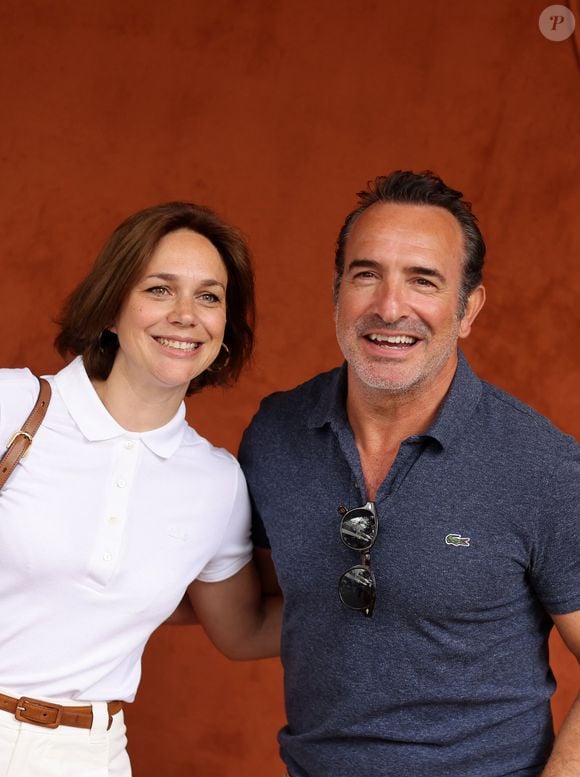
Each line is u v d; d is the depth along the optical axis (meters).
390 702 2.09
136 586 2.14
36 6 5.12
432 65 4.76
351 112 4.82
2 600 2.08
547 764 2.04
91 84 5.07
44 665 2.09
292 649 2.22
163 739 4.30
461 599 2.03
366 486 2.17
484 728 2.08
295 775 2.24
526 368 4.66
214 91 4.95
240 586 2.47
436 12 4.76
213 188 4.93
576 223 4.66
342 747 2.15
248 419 4.74
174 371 2.14
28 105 5.12
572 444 2.06
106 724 2.14
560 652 4.23
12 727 2.06
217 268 2.20
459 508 2.04
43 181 5.09
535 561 2.04
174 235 2.18
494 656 2.08
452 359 2.17
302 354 4.77
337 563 2.13
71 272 5.04
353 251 2.12
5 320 5.06
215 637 2.57
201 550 2.26
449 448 2.07
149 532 2.16
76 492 2.10
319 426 2.22
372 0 4.81
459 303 2.14
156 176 4.99
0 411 2.09
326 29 4.85
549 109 4.69
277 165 4.87
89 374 2.23
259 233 4.86
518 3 4.70
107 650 2.14
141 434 2.17
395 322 2.04
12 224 5.09
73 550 2.07
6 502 2.07
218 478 2.28
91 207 5.04
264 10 4.91
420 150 4.76
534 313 4.68
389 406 2.13
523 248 4.70
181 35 4.99
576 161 4.66
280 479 2.26
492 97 4.72
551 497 2.00
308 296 4.79
